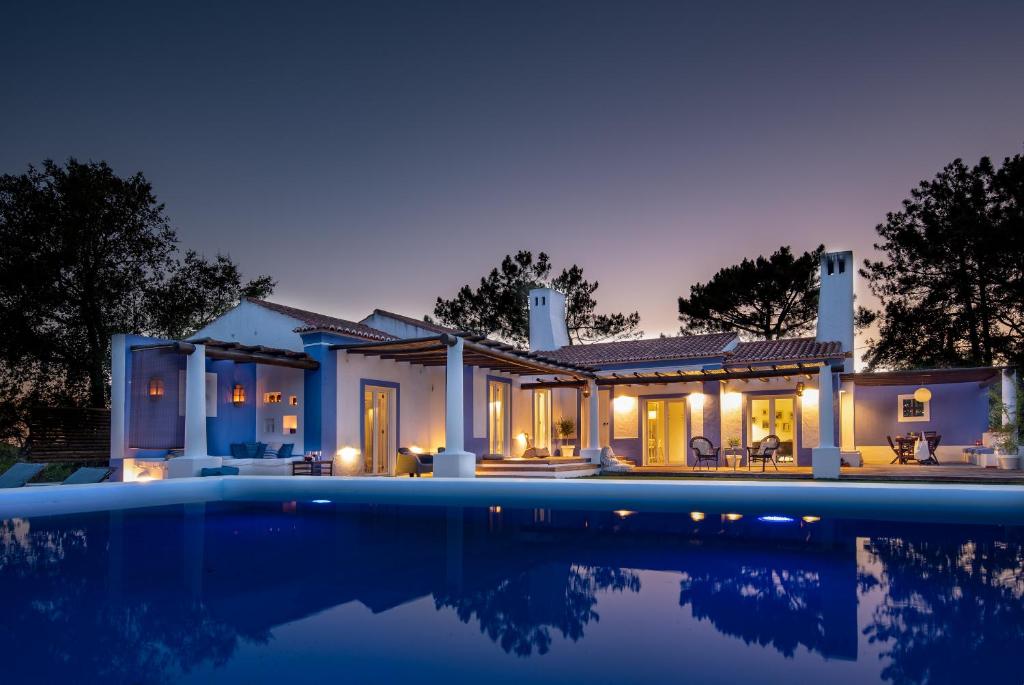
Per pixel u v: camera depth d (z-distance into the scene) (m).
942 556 6.94
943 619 4.70
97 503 11.23
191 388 13.59
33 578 6.08
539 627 4.59
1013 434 18.06
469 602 5.23
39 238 24.89
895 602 5.13
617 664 3.88
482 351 15.30
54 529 9.02
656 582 5.84
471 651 4.09
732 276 35.38
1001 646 4.11
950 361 30.59
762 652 4.05
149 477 14.27
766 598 5.30
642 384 19.55
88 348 25.83
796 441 18.73
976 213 30.09
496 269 37.47
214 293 29.70
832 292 22.78
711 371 18.81
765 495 10.88
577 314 37.00
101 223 25.92
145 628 4.55
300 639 4.32
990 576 6.00
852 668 3.76
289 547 7.64
